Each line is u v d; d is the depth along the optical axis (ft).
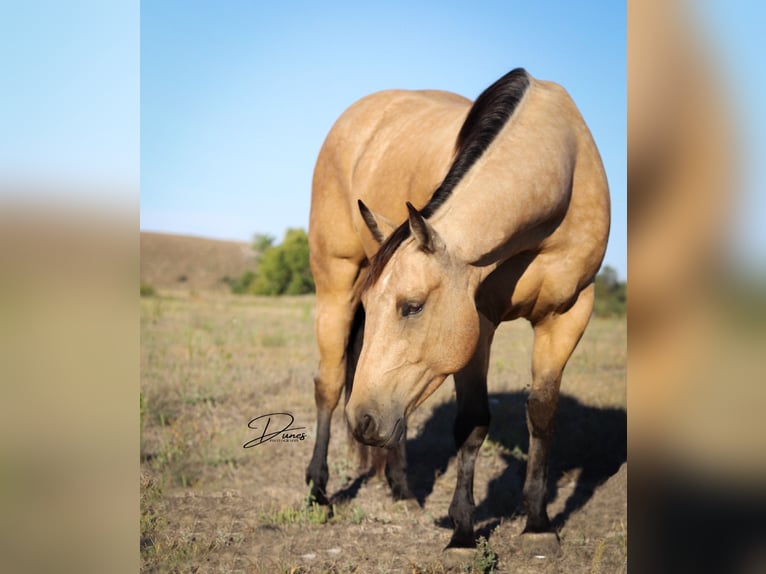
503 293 10.89
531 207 9.70
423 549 11.22
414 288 8.57
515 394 20.29
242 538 11.41
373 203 13.35
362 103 15.08
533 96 10.62
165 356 25.12
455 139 11.55
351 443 13.61
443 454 16.07
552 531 11.00
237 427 17.35
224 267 157.89
